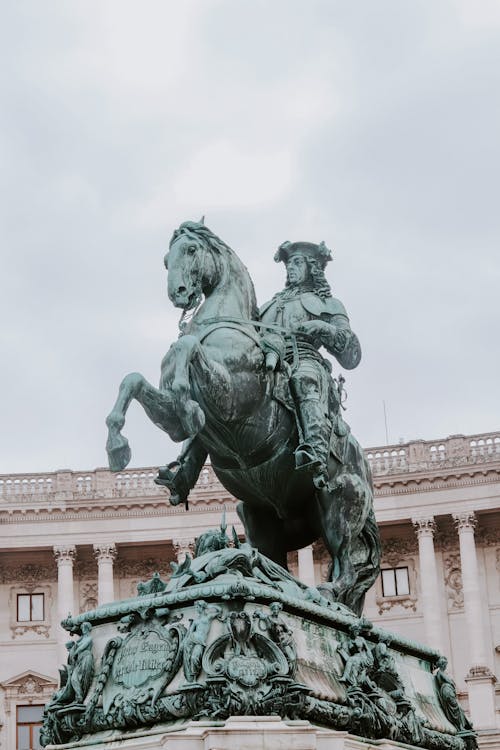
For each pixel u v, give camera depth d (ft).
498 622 246.27
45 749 30.96
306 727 28.76
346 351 41.04
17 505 253.44
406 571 253.65
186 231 38.14
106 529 253.44
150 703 29.58
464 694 228.43
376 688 32.76
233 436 36.70
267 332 39.29
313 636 31.94
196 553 33.94
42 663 253.03
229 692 28.86
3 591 256.73
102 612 31.35
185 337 34.71
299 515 40.11
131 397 34.19
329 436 38.17
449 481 248.32
